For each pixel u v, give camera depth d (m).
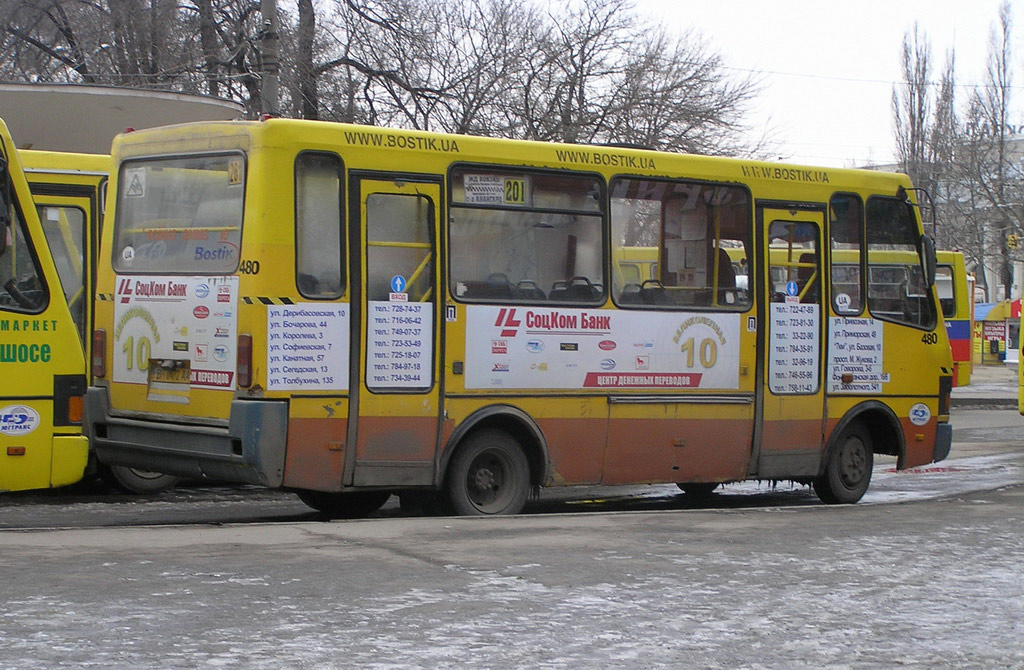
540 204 10.73
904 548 9.00
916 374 13.19
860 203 12.79
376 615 6.55
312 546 8.48
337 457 9.70
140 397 10.34
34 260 9.32
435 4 31.06
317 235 9.60
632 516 10.46
